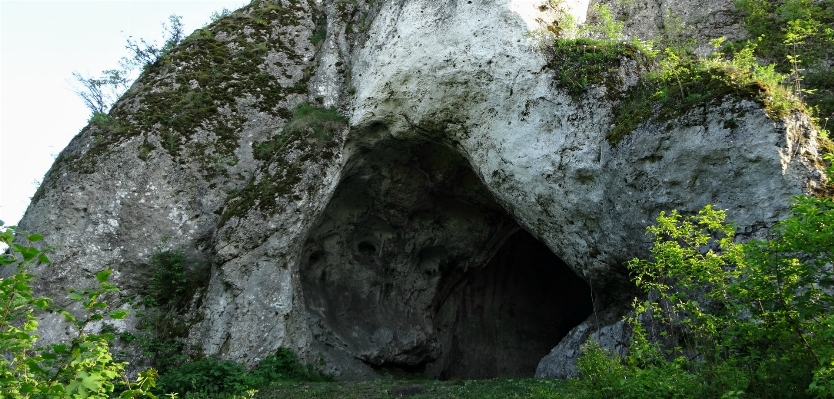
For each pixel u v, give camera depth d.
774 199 8.70
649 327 9.77
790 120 8.95
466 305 16.41
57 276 11.79
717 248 8.92
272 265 12.28
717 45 10.97
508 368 16.00
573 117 11.08
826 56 11.79
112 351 11.45
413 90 13.11
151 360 11.55
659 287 6.82
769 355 6.16
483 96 12.28
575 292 17.03
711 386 5.95
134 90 14.34
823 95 11.09
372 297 15.22
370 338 14.61
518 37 11.91
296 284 12.80
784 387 5.80
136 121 13.41
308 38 15.70
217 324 11.68
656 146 9.70
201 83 14.37
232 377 10.87
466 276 16.33
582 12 12.90
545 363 11.90
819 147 9.05
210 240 12.82
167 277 12.50
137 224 12.52
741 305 6.12
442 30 12.80
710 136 9.24
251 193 12.65
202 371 10.93
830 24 12.24
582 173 10.89
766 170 8.80
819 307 5.64
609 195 10.41
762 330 5.96
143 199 12.66
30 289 4.35
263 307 11.98
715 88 9.54
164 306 12.23
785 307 5.75
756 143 8.88
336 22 15.54
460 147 13.10
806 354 5.75
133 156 12.88
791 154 8.79
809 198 5.71
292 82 14.91
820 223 5.46
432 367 15.63
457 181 14.74
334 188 13.31
